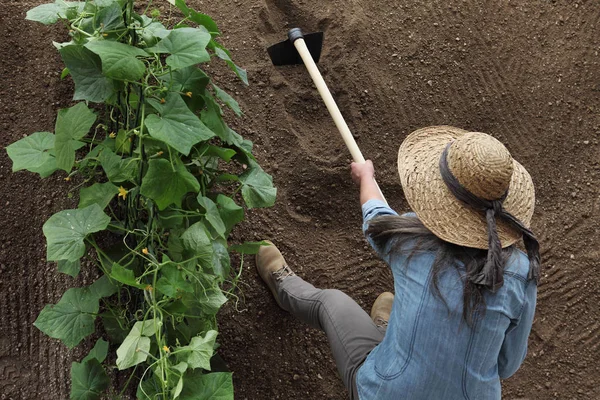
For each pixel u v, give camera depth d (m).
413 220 1.37
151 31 1.57
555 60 2.43
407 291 1.36
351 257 2.28
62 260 1.63
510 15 2.44
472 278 1.25
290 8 2.35
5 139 2.07
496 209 1.25
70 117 1.51
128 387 1.99
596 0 2.45
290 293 1.99
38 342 2.03
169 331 1.69
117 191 1.60
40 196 2.06
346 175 2.28
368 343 1.71
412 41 2.39
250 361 2.15
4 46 2.10
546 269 2.31
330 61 2.32
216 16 2.29
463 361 1.34
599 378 2.25
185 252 1.60
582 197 2.38
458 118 2.37
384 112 2.33
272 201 1.81
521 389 2.24
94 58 1.52
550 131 2.39
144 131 1.54
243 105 2.25
